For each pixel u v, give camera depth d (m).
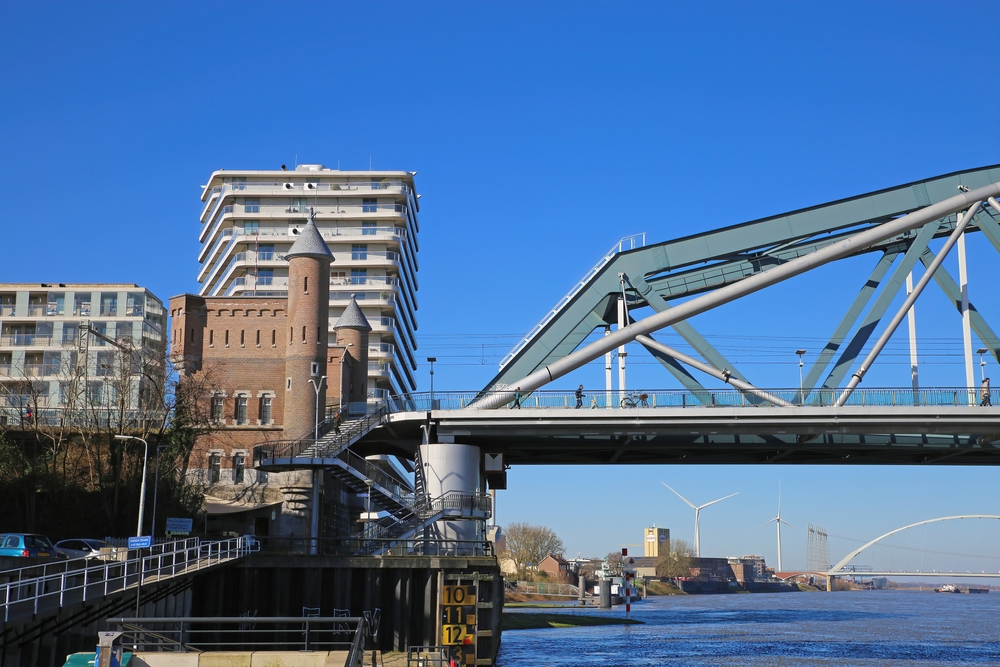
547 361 78.69
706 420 71.69
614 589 198.62
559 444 78.12
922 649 83.75
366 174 139.38
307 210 137.88
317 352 78.56
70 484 74.94
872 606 191.75
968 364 73.44
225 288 140.38
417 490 75.06
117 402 83.12
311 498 73.56
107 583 36.44
